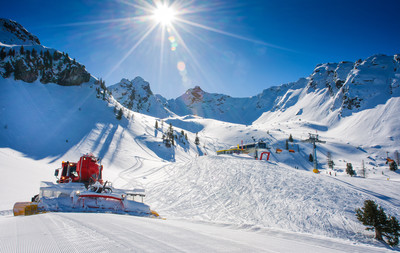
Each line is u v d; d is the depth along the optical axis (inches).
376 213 485.7
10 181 1109.7
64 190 493.7
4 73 4352.9
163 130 5944.9
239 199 735.7
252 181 880.9
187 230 264.2
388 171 4033.0
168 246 171.5
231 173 1010.1
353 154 6038.4
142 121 5871.1
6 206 753.6
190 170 1247.5
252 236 284.8
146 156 3548.2
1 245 164.7
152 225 280.7
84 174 607.8
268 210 630.5
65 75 5251.0
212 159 1332.4
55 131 3521.2
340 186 842.8
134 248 158.9
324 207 634.8
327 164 5128.0
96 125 4217.5
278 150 1747.0
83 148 3206.2
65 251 149.1
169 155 4143.7
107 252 146.7
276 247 214.2
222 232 292.4
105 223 269.6
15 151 2696.9
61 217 318.7
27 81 4606.3
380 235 476.1
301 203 661.9
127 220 312.0
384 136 7160.4
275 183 844.6
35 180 1234.0
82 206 446.6
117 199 486.0
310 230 512.1
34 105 4045.3
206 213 650.2
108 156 3036.4
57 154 2898.6
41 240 179.6
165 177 1290.6
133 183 1311.5
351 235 491.2
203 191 868.6
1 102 3668.8
